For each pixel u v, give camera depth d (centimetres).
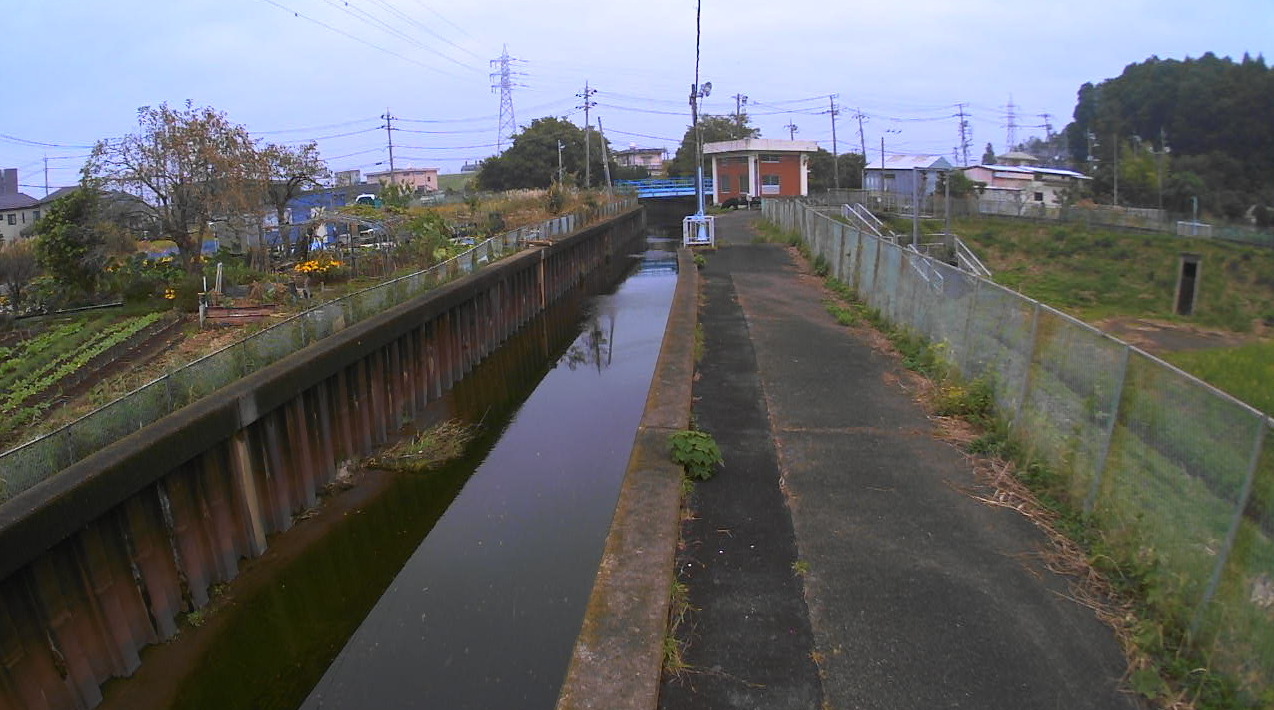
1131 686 408
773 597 502
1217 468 417
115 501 697
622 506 622
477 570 865
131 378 1158
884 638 457
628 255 4372
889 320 1292
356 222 2336
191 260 2170
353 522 1016
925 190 4153
